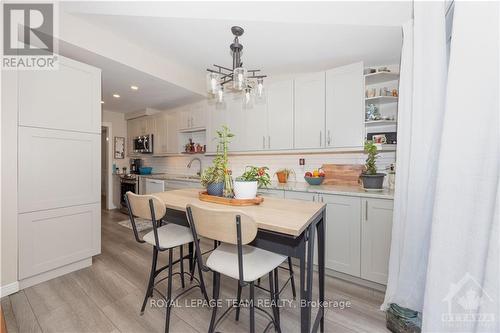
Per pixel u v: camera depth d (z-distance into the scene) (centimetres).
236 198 156
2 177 178
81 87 223
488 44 90
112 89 322
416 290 146
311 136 266
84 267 232
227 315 166
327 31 204
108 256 260
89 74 229
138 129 499
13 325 152
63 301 177
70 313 164
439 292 102
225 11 178
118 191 493
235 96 274
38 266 198
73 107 218
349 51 239
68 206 217
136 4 176
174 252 271
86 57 223
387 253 192
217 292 135
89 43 210
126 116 512
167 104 416
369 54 243
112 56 227
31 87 191
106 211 479
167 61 283
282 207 144
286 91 283
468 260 94
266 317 165
